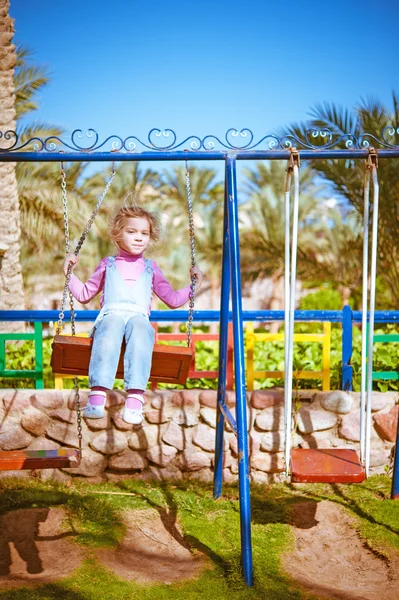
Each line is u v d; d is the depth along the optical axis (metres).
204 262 21.91
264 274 17.05
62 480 5.56
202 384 6.13
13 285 8.92
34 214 13.16
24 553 4.26
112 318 3.84
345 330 5.75
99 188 16.55
